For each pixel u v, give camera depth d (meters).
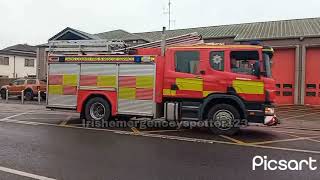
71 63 13.39
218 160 7.94
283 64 24.55
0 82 37.81
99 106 13.09
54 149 8.75
